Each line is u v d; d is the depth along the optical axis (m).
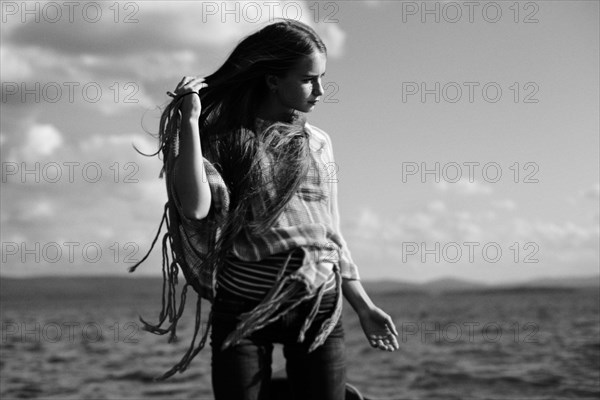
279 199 2.03
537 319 56.25
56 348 28.53
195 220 2.03
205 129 2.13
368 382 18.42
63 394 15.33
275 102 2.16
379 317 2.16
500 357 24.12
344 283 2.20
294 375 2.06
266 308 1.96
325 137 2.25
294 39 2.08
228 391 2.00
